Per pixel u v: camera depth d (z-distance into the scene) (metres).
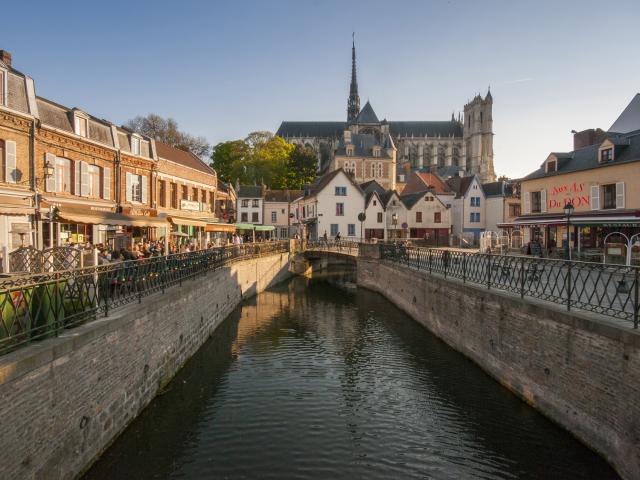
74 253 9.80
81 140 18.66
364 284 30.12
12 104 15.09
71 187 18.34
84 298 7.88
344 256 33.19
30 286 6.27
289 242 34.91
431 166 105.38
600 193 24.92
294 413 10.16
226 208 46.72
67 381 6.55
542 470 7.74
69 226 18.36
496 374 11.41
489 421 9.38
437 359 13.57
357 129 110.62
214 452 8.46
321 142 110.50
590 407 7.73
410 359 13.78
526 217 30.55
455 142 123.12
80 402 6.93
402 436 9.13
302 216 59.97
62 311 7.07
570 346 8.29
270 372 12.84
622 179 23.50
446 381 11.70
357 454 8.45
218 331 17.44
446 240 52.91
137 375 9.33
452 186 59.69
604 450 7.38
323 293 27.52
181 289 12.50
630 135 26.20
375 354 14.45
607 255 18.98
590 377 7.73
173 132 56.66
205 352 14.50
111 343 8.02
